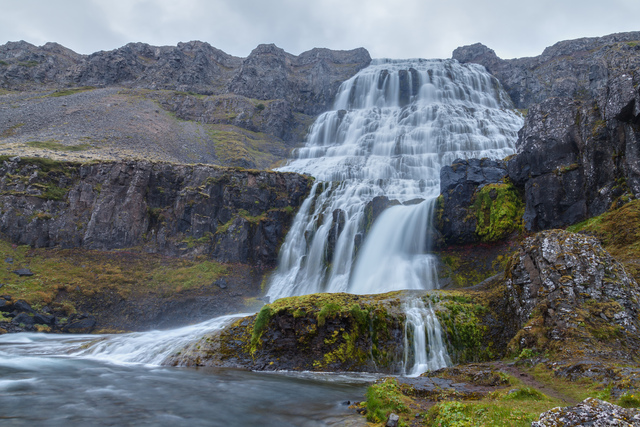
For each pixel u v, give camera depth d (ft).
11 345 73.61
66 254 116.67
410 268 102.12
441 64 289.33
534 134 102.58
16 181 122.11
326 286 115.44
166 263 124.47
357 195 140.77
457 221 103.96
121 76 307.78
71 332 94.89
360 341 61.31
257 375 54.49
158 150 191.21
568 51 291.58
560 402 31.96
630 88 84.38
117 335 75.66
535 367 45.44
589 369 39.60
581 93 258.16
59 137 180.34
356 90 279.69
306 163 200.13
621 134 86.74
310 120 281.74
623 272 55.01
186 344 65.77
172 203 137.28
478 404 31.24
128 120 218.59
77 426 32.99
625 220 75.82
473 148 177.88
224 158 202.69
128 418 35.40
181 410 38.17
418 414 33.32
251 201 140.77
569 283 53.57
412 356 60.54
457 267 99.40
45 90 280.31
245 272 127.44
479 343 61.41
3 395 41.09
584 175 92.73
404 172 164.66
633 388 31.73
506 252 95.91
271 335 61.77
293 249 133.49
